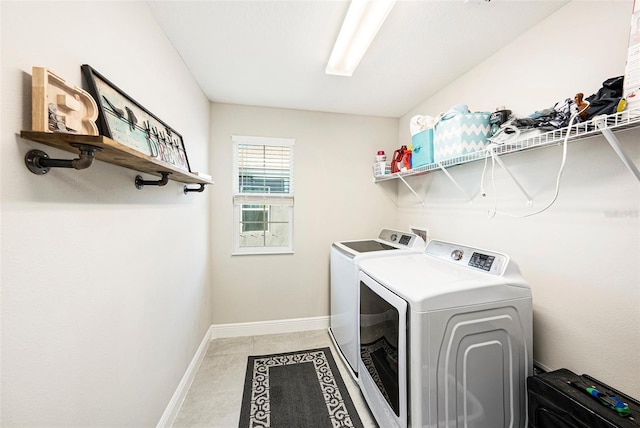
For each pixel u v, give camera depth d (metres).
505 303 1.17
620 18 1.00
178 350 1.59
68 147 0.68
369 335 1.53
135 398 1.10
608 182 1.03
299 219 2.64
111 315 0.94
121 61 1.01
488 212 1.62
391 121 2.83
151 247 1.25
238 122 2.47
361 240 2.62
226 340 2.43
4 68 0.56
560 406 0.97
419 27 1.36
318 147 2.66
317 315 2.70
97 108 0.80
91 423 0.83
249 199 2.56
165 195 1.41
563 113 1.03
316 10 1.26
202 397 1.68
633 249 0.96
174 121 1.55
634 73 0.80
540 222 1.30
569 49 1.18
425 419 1.06
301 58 1.68
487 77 1.65
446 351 1.08
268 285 2.58
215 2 1.21
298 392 1.73
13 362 0.59
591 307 1.09
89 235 0.82
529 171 1.35
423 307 1.04
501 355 1.16
